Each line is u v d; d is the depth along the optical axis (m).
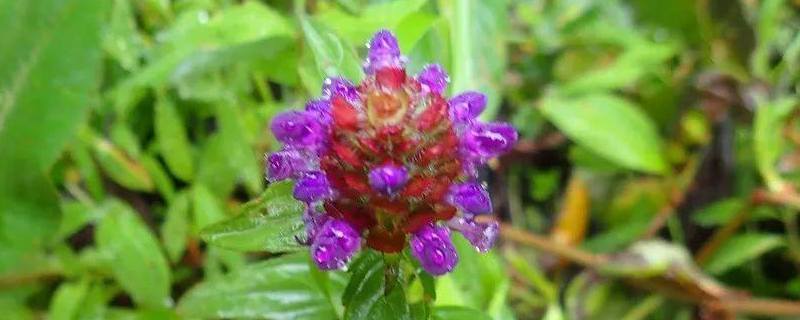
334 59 0.08
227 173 0.13
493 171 0.16
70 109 0.11
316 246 0.07
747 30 0.16
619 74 0.15
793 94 0.16
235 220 0.08
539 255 0.15
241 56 0.12
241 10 0.12
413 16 0.10
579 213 0.15
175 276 0.13
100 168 0.14
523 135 0.16
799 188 0.15
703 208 0.16
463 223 0.08
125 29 0.14
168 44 0.13
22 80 0.11
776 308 0.14
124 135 0.13
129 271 0.12
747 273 0.15
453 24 0.12
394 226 0.07
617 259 0.14
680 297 0.14
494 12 0.13
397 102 0.07
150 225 0.14
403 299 0.08
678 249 0.14
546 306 0.14
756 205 0.14
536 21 0.17
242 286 0.09
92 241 0.14
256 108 0.14
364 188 0.07
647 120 0.15
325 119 0.07
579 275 0.15
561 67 0.17
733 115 0.16
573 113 0.14
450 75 0.10
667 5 0.17
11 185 0.12
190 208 0.13
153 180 0.13
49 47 0.11
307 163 0.07
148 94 0.14
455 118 0.07
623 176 0.16
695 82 0.16
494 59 0.13
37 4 0.11
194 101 0.14
